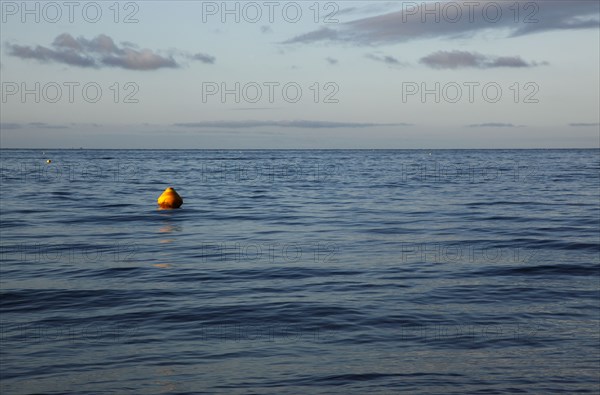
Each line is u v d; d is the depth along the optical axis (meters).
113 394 6.88
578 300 11.30
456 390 6.98
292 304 10.98
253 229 22.09
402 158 159.12
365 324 9.70
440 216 26.34
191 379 7.34
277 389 7.05
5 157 170.50
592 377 7.36
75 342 8.79
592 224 23.22
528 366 7.74
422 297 11.52
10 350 8.41
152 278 13.27
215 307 10.77
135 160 138.25
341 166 97.50
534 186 47.59
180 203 30.48
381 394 6.89
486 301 11.23
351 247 17.78
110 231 21.48
